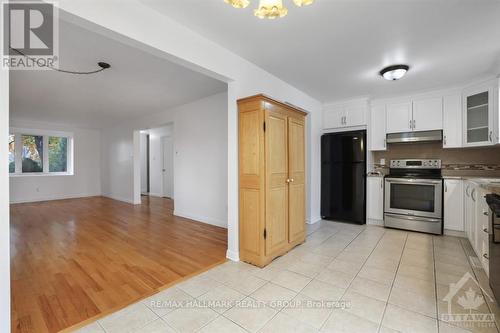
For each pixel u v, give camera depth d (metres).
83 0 1.46
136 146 6.26
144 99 4.27
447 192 3.42
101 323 1.62
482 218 2.33
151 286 2.10
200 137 4.37
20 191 6.31
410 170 4.06
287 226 2.83
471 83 3.29
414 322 1.61
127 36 1.67
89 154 7.56
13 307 1.79
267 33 2.14
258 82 2.85
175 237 3.48
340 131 4.38
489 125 3.03
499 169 3.45
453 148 3.74
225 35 2.18
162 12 1.85
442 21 1.93
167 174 7.34
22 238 3.42
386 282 2.14
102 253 2.86
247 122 2.54
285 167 2.78
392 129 3.96
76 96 4.04
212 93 3.95
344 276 2.26
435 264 2.49
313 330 1.54
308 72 3.01
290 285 2.11
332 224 4.11
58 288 2.06
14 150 6.30
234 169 2.63
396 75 2.84
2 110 1.21
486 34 2.11
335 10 1.81
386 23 1.97
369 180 4.09
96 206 5.88
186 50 2.05
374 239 3.31
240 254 2.65
